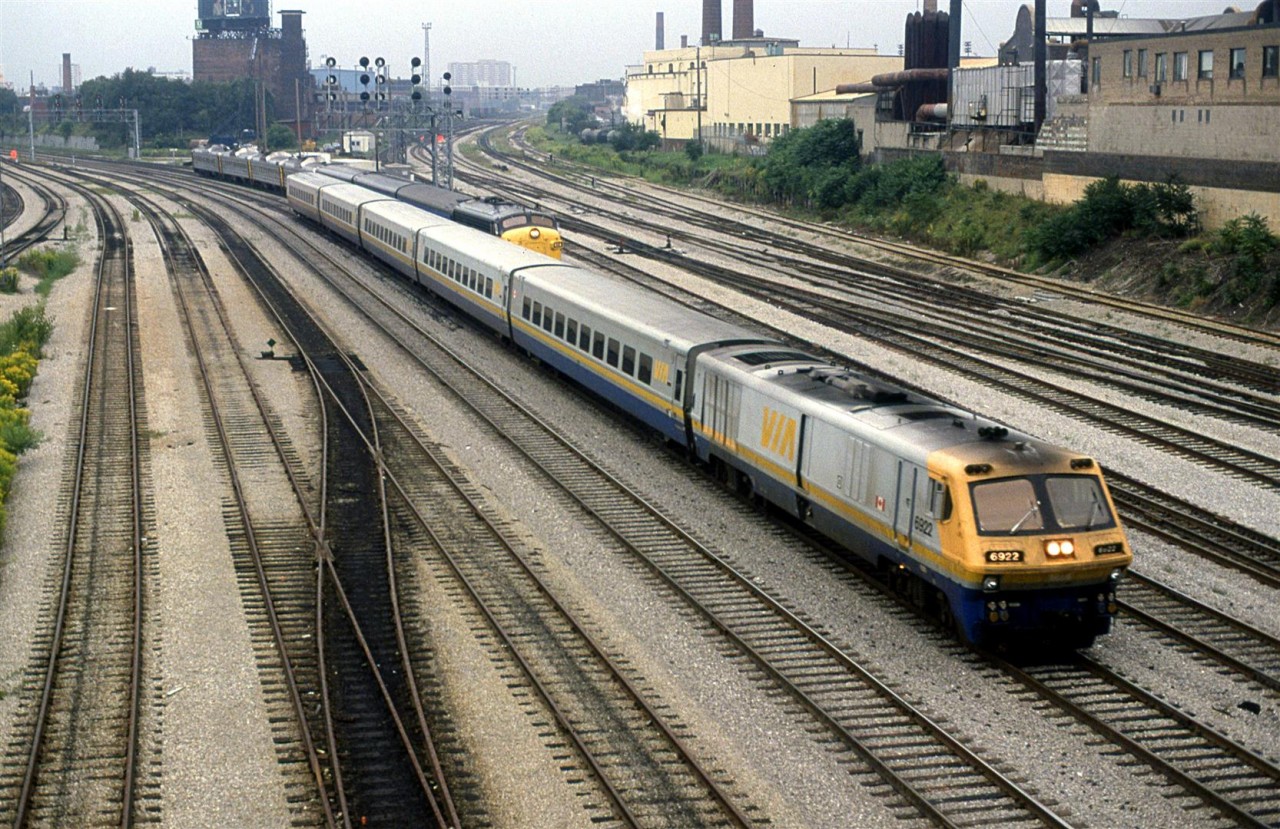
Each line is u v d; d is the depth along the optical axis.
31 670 55.50
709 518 75.50
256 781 45.75
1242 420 95.81
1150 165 169.38
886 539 59.91
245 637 58.81
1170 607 61.56
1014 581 53.25
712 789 44.16
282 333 138.38
